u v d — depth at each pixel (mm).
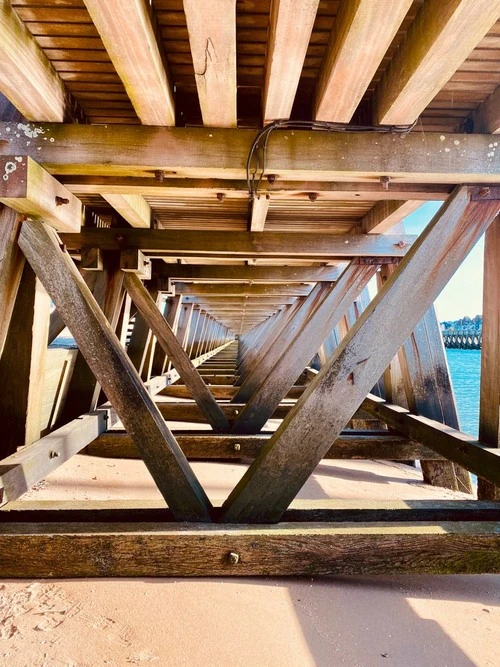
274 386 4055
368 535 1789
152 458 1922
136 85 1577
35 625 1471
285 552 1784
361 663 1389
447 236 2090
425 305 2057
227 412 4852
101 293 3857
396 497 3307
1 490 1954
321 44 1639
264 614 1588
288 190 2314
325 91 1677
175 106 1976
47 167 1904
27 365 2551
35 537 1736
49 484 2926
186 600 1642
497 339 2541
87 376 3674
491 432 2582
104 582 1732
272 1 1383
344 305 4141
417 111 1823
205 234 3848
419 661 1410
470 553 1794
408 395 3844
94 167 1916
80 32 1572
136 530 1798
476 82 1908
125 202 3031
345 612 1636
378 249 3975
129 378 1960
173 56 1680
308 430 1928
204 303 8719
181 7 1414
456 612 1681
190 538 1770
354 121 2174
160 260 5273
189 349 10266
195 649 1403
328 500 2088
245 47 1665
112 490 2926
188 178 2254
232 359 14820
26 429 2547
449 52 1410
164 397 6645
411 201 2805
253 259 4363
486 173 1988
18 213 1958
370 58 1452
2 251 1891
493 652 1467
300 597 1703
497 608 1720
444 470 3752
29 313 2555
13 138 1892
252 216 3350
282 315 8859
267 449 1961
